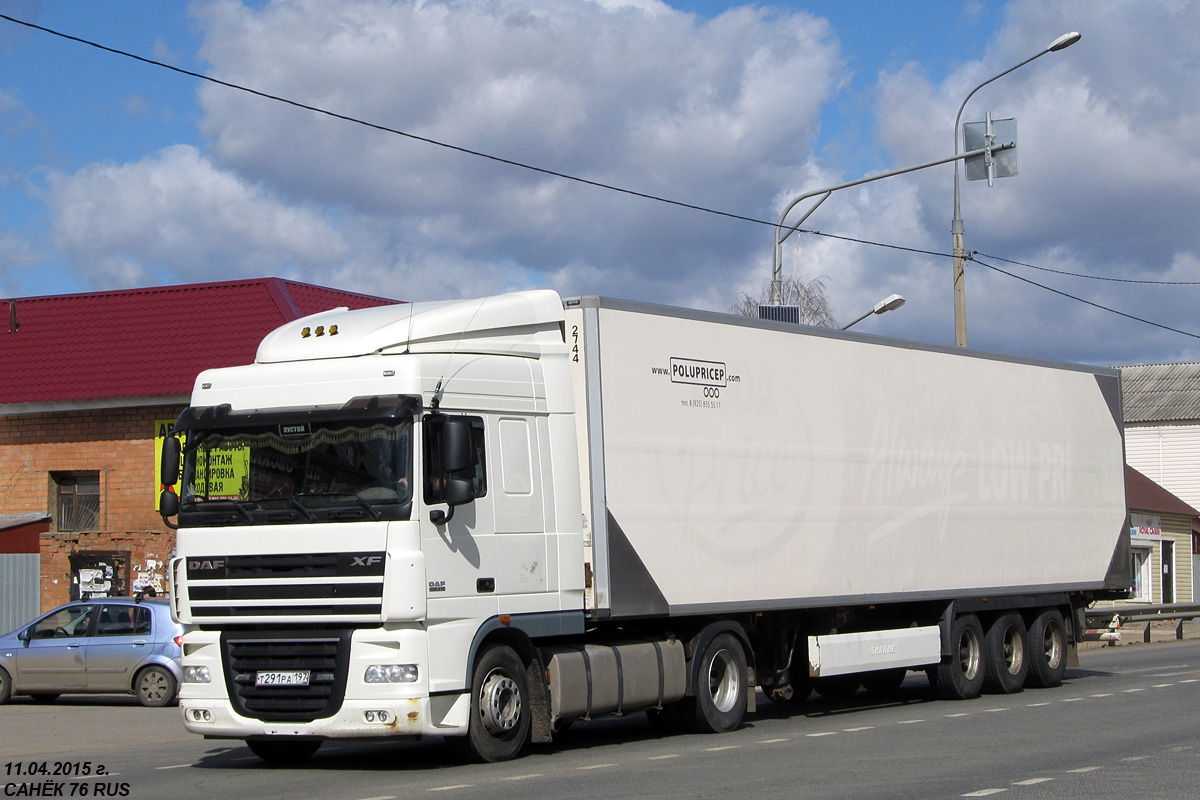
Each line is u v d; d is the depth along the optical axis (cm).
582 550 1220
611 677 1230
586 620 1244
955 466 1697
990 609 1772
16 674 1922
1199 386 5981
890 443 1588
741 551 1366
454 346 1151
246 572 1100
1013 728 1382
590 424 1234
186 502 1136
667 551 1284
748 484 1384
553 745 1280
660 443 1291
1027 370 1859
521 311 1209
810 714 1584
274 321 2427
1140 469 5881
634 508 1256
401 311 1182
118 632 1911
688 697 1341
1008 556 1786
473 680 1105
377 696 1051
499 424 1158
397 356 1102
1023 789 956
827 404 1501
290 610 1083
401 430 1074
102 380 2383
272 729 1080
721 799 915
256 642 1097
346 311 1246
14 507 2447
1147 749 1189
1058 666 1909
